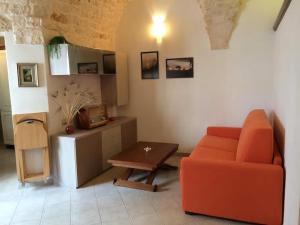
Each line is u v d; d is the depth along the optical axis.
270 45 3.78
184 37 4.22
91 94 4.22
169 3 4.23
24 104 3.33
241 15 3.85
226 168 2.34
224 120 4.19
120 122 4.20
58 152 3.31
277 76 3.25
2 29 3.09
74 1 3.57
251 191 2.29
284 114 2.37
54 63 3.29
